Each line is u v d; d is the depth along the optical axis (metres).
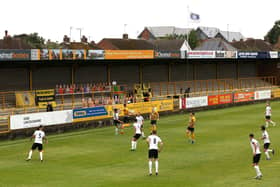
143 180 23.33
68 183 22.91
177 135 39.38
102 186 22.20
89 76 62.47
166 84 72.19
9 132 39.03
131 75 68.06
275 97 75.62
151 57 59.53
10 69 53.50
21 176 24.67
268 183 22.30
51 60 53.59
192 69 77.25
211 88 77.25
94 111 46.69
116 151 32.12
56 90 53.62
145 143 35.47
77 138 38.94
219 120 50.12
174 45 122.12
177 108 57.59
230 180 23.03
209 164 27.11
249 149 31.81
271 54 78.69
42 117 41.75
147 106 53.19
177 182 22.80
